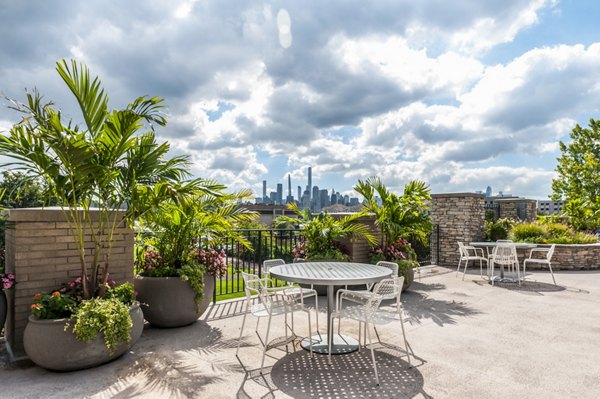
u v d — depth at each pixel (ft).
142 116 11.34
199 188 12.43
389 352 11.62
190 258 15.34
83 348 9.82
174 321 13.93
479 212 34.24
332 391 9.02
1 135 10.03
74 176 10.57
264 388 9.18
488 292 21.21
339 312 11.13
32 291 11.12
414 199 23.57
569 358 11.12
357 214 21.88
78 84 10.71
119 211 12.82
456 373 10.05
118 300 10.93
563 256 30.09
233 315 15.99
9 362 10.75
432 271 29.40
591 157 54.85
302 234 22.82
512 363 10.74
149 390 9.05
